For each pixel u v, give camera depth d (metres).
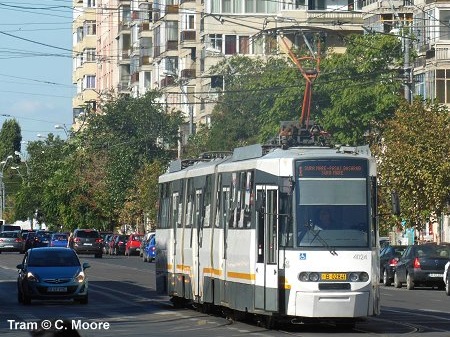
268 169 43.34
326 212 42.12
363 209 42.38
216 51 136.12
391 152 87.62
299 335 40.25
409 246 77.75
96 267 110.12
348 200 42.38
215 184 49.50
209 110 154.50
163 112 149.88
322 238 41.78
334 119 105.31
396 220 87.31
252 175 44.56
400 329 42.78
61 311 54.16
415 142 87.44
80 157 166.62
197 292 51.44
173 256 56.25
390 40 106.88
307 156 42.56
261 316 44.78
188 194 54.22
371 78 106.62
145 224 155.50
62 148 188.38
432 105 89.44
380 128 104.12
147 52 187.88
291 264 41.62
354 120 105.50
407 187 87.06
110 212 163.25
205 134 129.88
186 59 166.50
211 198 50.00
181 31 166.38
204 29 154.88
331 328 43.53
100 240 145.62
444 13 116.81
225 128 121.31
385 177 87.75
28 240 163.88
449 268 68.25
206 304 52.22
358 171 42.66
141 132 148.88
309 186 42.34
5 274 95.12
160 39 176.12
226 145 121.19
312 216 42.06
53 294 58.34
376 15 128.88
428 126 87.38
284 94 108.31
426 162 86.38
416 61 118.69
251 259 43.84
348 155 42.78
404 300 62.59
